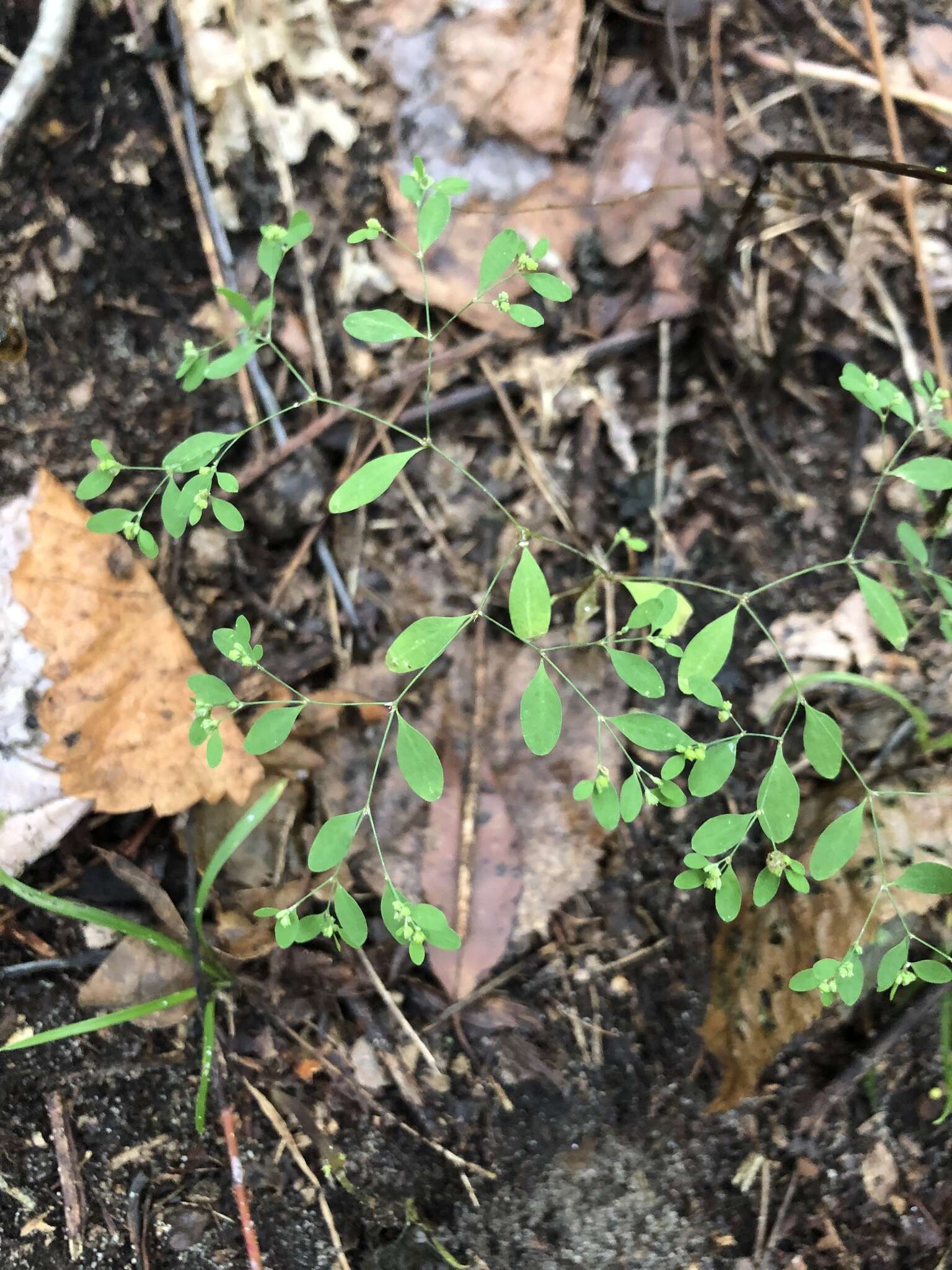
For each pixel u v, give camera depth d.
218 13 0.20
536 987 0.20
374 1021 0.20
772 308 0.21
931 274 0.21
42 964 0.19
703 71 0.21
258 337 0.17
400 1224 0.19
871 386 0.16
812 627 0.21
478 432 0.21
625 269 0.21
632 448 0.21
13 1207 0.18
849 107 0.22
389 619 0.21
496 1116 0.19
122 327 0.20
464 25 0.20
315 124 0.21
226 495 0.20
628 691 0.20
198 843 0.20
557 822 0.20
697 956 0.20
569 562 0.21
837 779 0.20
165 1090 0.19
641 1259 0.19
